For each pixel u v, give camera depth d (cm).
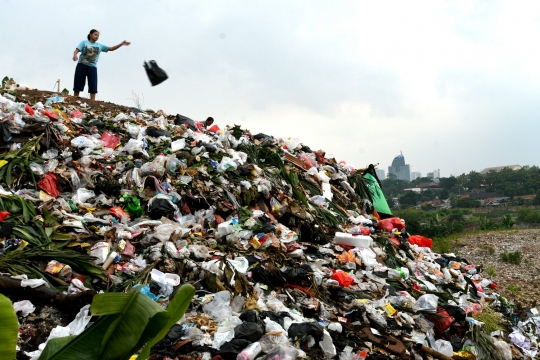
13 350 257
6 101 784
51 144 714
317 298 573
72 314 439
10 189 612
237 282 521
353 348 503
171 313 272
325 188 970
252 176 816
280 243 647
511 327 726
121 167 718
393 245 832
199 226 650
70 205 621
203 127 1101
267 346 438
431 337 578
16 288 441
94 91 1039
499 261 1870
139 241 580
